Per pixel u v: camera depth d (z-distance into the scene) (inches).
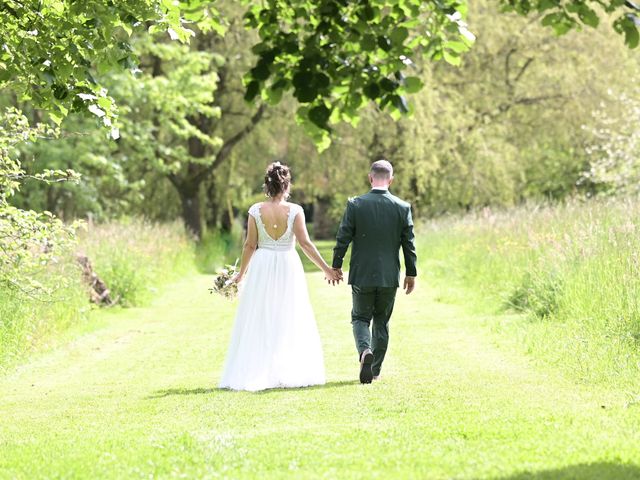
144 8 671.1
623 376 748.0
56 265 1349.7
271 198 828.6
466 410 653.3
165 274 2110.0
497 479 452.8
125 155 2815.0
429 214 3174.2
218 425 647.8
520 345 983.6
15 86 716.0
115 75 2353.6
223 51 2901.1
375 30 584.4
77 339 1214.9
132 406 746.8
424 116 2810.0
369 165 2977.4
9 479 502.6
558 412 626.2
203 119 3038.9
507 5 640.4
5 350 1003.3
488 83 3383.4
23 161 2373.3
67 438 624.4
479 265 1701.5
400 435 573.0
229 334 1256.2
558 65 3331.7
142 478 492.7
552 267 1245.7
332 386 799.7
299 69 560.4
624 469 465.1
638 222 1196.5
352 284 817.5
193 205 3122.5
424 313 1390.3
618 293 971.9
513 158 3245.6
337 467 497.7
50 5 692.1
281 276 817.5
